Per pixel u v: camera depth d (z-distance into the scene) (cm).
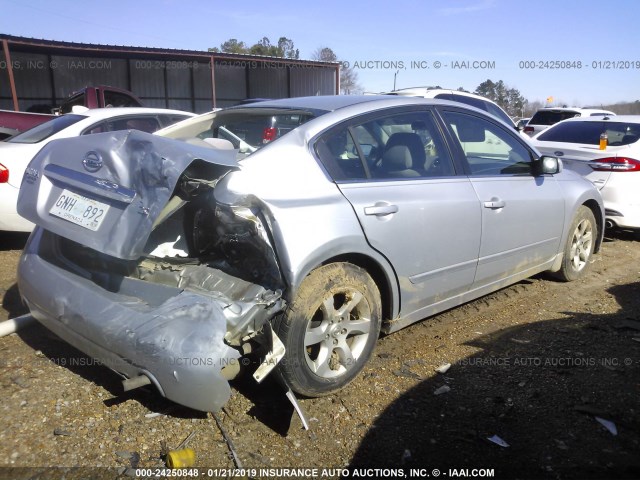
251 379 333
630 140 676
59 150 317
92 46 1841
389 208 324
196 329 255
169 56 2028
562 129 764
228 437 280
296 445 276
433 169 371
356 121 340
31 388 318
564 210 473
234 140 400
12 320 393
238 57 2123
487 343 389
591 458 266
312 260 282
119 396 314
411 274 344
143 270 299
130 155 281
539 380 337
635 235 726
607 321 429
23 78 2069
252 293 276
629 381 336
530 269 457
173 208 285
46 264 327
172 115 694
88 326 279
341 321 313
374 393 322
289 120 354
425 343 389
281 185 291
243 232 279
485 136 423
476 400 316
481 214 383
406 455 269
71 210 293
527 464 262
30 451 265
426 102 387
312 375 299
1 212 555
